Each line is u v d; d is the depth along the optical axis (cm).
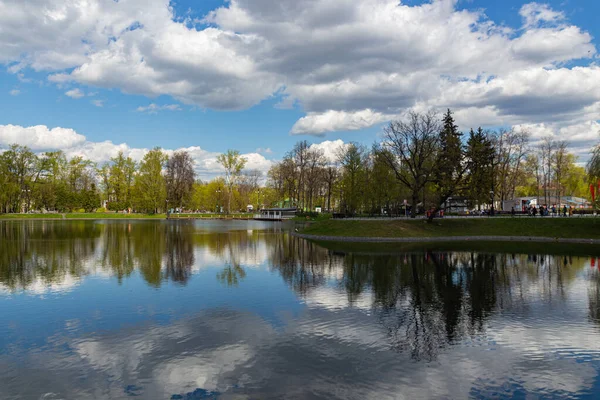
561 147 7838
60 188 10119
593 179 4738
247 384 923
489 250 3484
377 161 6350
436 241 4284
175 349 1134
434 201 6631
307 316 1465
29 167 9681
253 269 2464
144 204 10206
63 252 3206
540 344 1204
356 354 1108
